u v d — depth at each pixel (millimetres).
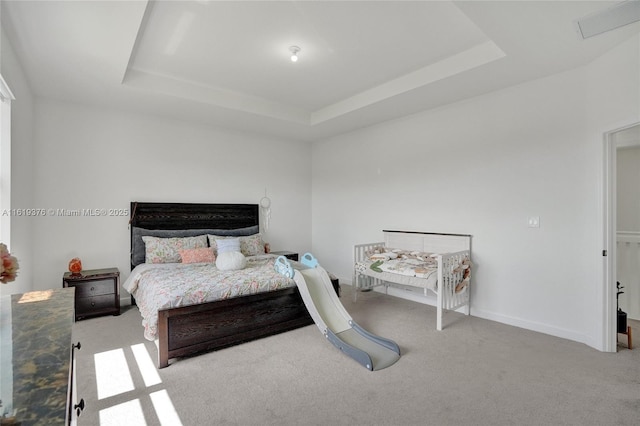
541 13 2086
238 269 3553
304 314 3387
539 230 3207
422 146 4246
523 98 3297
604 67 2682
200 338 2711
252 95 4109
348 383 2271
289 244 5781
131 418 1888
